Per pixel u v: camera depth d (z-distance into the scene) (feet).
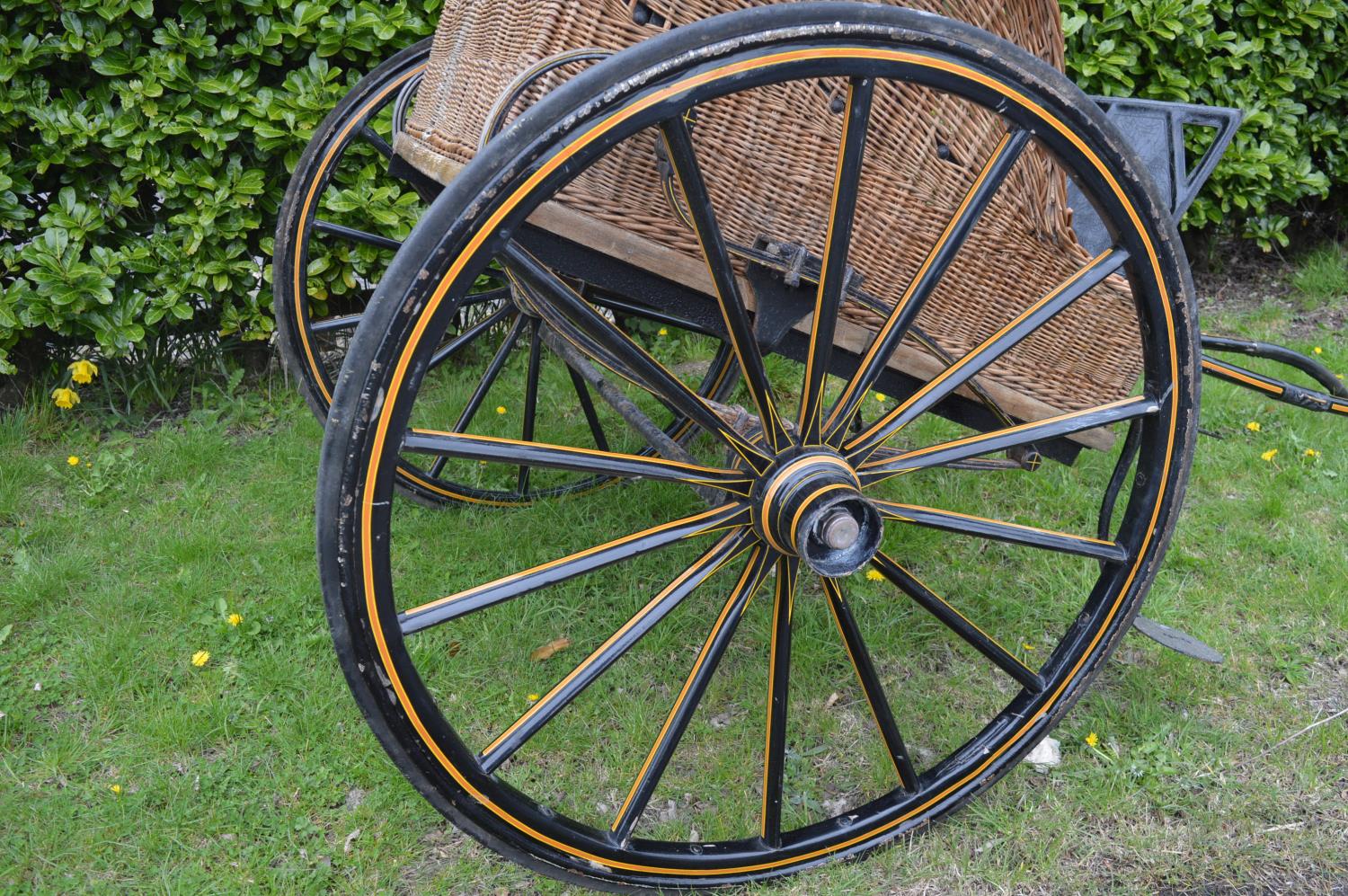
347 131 7.64
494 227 3.89
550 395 10.43
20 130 9.56
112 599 7.55
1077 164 4.54
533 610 7.57
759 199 4.95
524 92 4.89
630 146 4.71
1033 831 5.91
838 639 7.31
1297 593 7.63
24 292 9.20
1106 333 5.81
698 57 3.87
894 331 4.83
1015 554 8.23
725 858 5.35
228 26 9.52
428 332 3.94
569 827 4.95
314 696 6.77
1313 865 5.65
